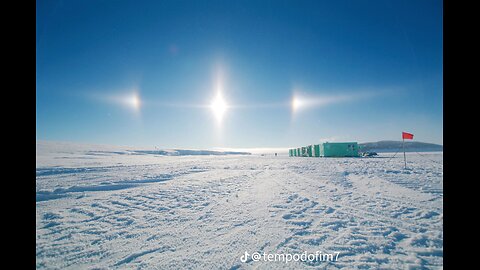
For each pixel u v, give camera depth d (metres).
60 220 5.13
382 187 7.95
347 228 4.34
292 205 6.00
